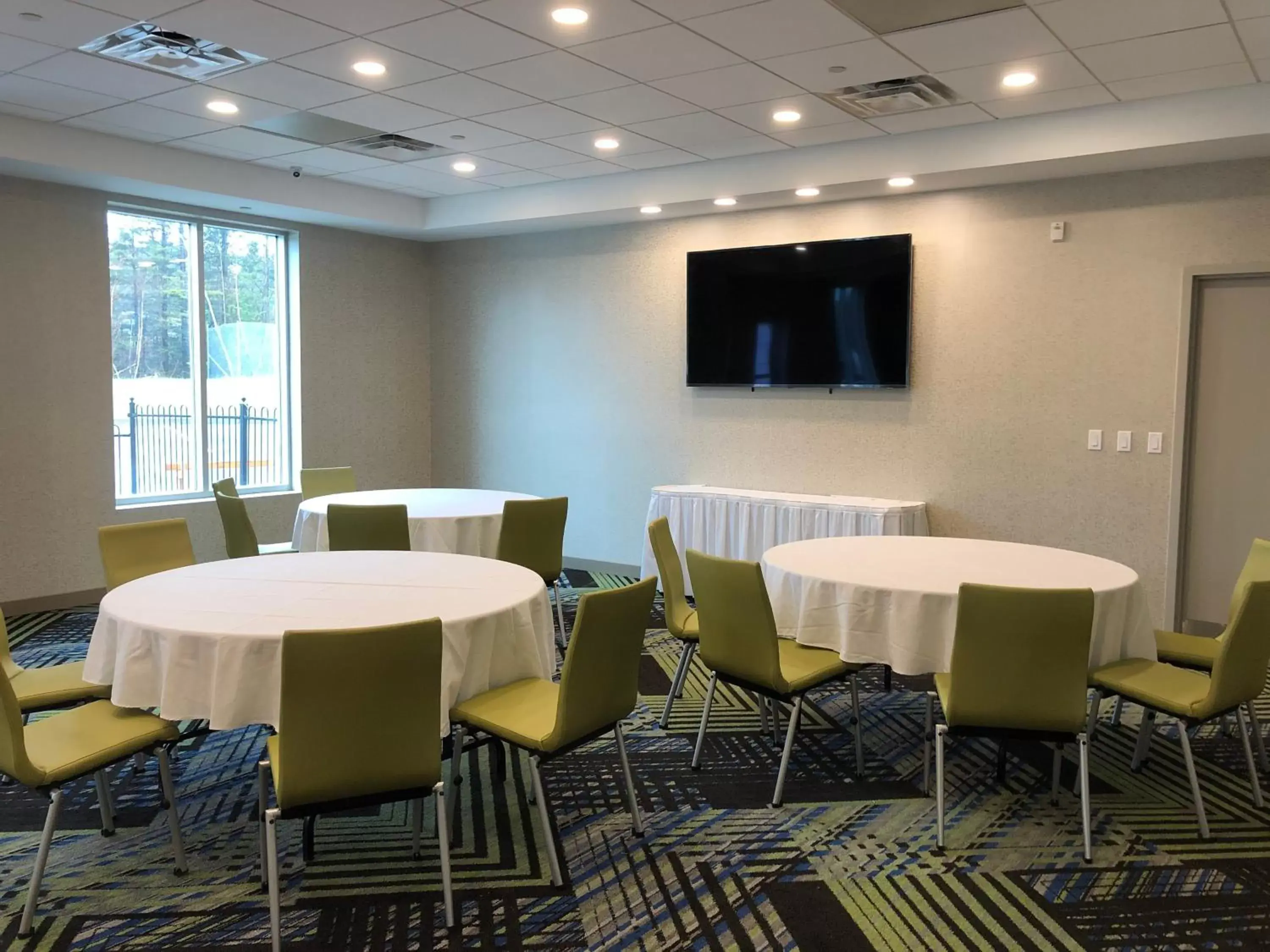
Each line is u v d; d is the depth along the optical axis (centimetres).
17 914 261
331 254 768
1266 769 362
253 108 507
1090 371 548
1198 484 532
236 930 254
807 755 380
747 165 610
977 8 361
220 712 265
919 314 604
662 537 417
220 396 721
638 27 384
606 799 338
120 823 319
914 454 611
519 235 791
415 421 847
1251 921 259
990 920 260
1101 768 365
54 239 598
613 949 246
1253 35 386
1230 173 502
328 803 239
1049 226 555
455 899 270
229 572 355
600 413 756
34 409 595
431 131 552
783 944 249
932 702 345
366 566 368
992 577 350
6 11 372
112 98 492
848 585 339
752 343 665
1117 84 450
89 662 299
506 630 305
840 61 422
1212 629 534
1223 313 517
